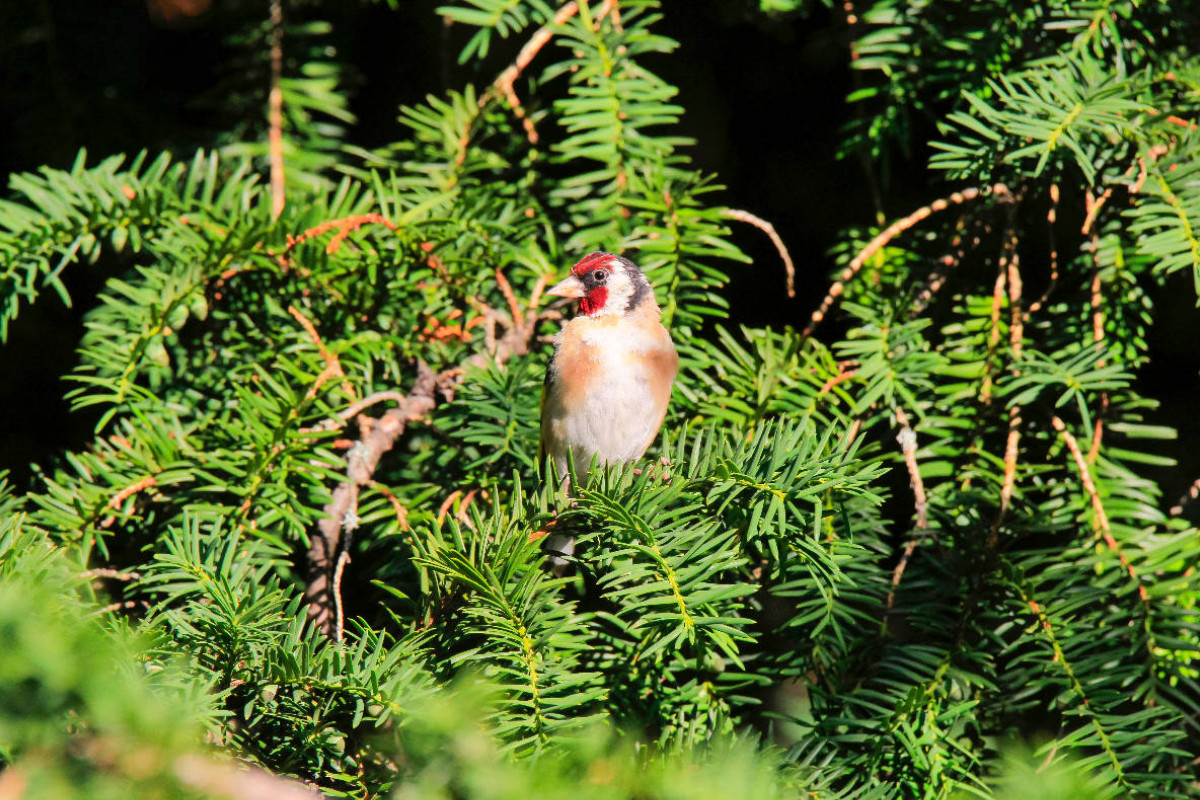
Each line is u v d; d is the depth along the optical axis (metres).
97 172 5.36
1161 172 4.95
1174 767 4.11
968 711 4.08
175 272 5.26
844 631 4.47
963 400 5.28
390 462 5.96
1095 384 4.61
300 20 6.81
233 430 4.73
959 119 4.81
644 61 7.19
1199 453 6.05
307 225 5.46
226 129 6.84
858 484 3.78
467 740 2.71
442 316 5.75
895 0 5.67
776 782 3.44
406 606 4.89
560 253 5.98
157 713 2.48
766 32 6.96
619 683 4.33
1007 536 4.66
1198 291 4.59
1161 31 5.57
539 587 3.71
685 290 5.79
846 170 6.84
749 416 5.21
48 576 3.64
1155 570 4.47
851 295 5.88
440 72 7.21
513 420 5.17
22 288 5.07
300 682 3.42
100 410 6.92
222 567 3.72
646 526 3.79
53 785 2.39
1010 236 5.40
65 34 6.83
